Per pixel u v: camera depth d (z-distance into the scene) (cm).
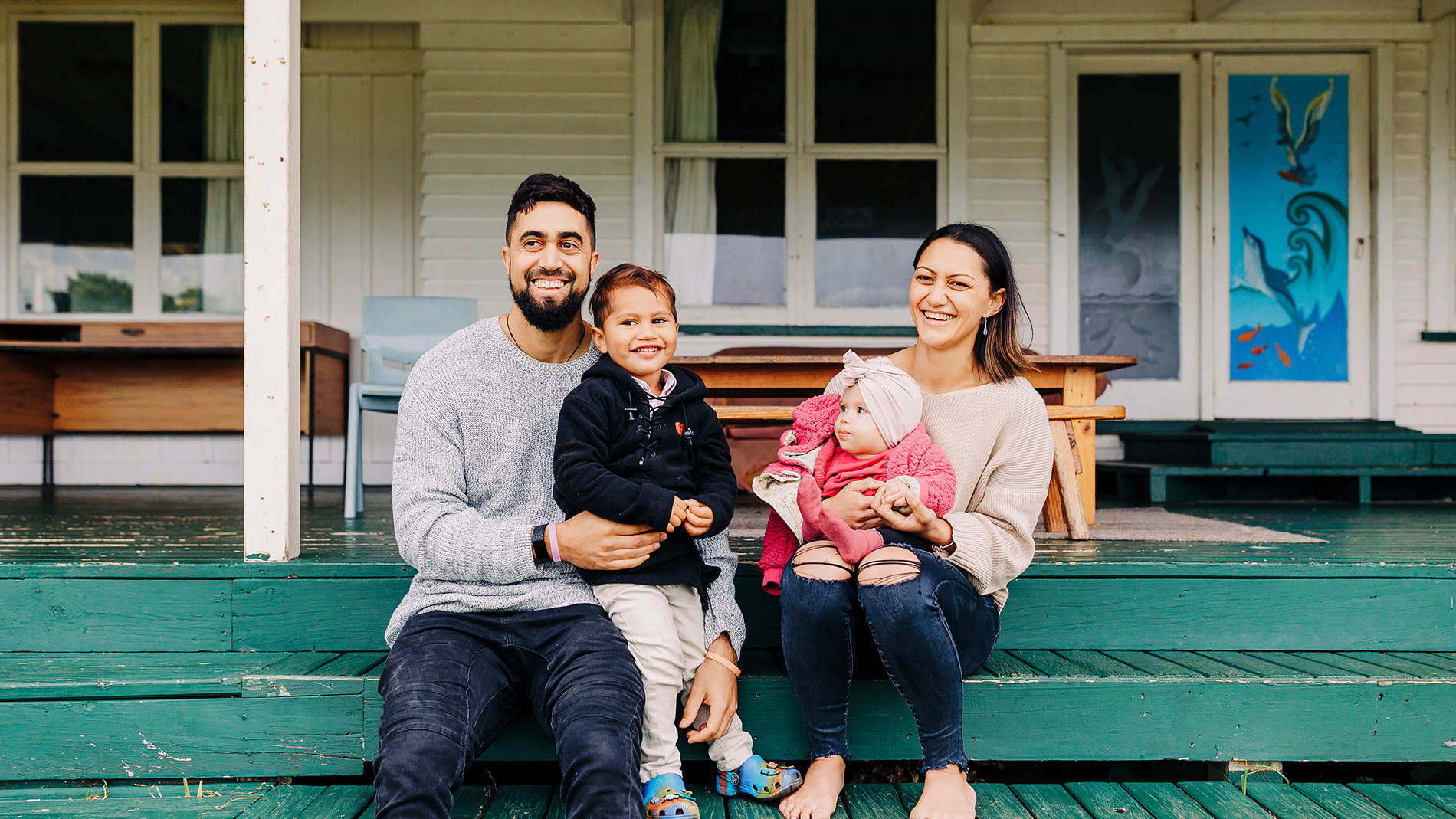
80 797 182
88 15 511
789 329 504
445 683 152
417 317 459
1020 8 504
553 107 502
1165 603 214
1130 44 503
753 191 510
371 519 324
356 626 211
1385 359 505
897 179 510
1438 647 213
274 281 218
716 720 167
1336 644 214
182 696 187
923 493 162
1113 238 515
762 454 410
